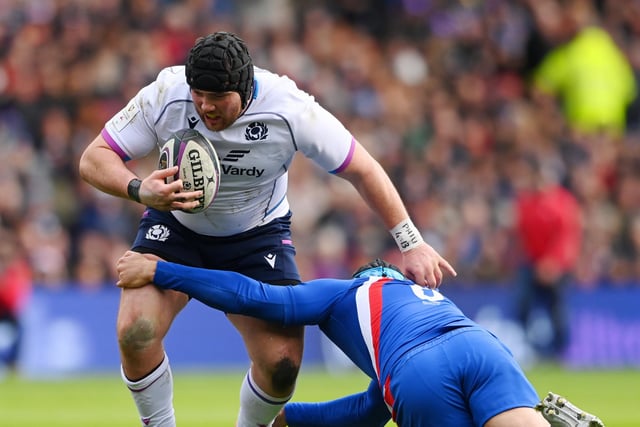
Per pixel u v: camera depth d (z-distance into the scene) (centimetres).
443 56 6794
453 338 1872
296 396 3991
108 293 5178
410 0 7012
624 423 3291
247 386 2200
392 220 2148
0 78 6025
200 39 1947
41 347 5075
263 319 2034
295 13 6862
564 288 5312
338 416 2197
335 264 5478
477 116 6456
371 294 1995
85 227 5394
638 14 7075
